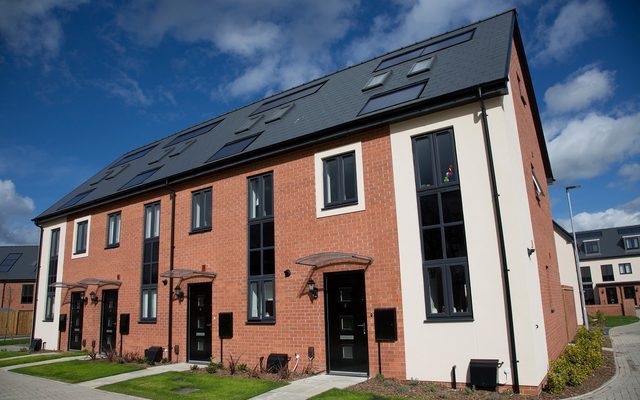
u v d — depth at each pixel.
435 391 7.91
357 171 10.16
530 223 9.45
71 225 18.44
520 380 7.66
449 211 8.84
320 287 10.30
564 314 13.63
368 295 9.52
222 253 12.48
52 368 12.59
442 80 9.88
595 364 10.38
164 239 14.23
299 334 10.48
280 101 15.52
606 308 34.72
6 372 12.48
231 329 11.82
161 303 13.80
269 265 11.39
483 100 8.74
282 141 11.30
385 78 11.98
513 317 7.87
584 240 49.81
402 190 9.45
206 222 13.24
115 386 9.60
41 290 19.34
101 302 16.06
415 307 8.88
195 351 12.71
